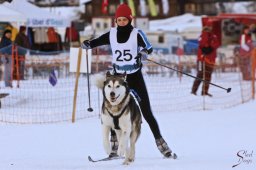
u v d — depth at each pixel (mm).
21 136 23984
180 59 57688
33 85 41344
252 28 67688
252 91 40281
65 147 21234
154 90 41094
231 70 58719
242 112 31438
